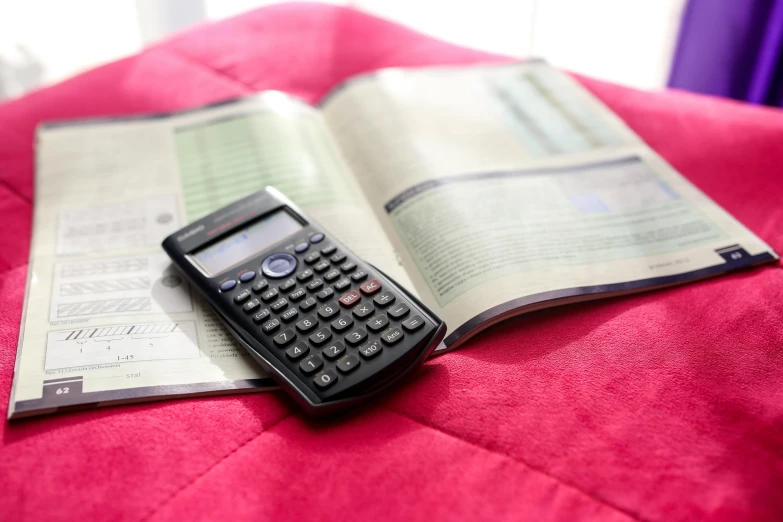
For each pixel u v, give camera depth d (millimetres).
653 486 448
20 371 502
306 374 494
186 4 1448
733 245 581
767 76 1178
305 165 657
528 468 458
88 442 473
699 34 1206
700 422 476
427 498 445
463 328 529
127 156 675
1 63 1332
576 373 505
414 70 772
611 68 1379
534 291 541
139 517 442
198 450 471
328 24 865
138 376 504
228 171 655
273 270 547
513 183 632
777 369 503
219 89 776
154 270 571
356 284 539
